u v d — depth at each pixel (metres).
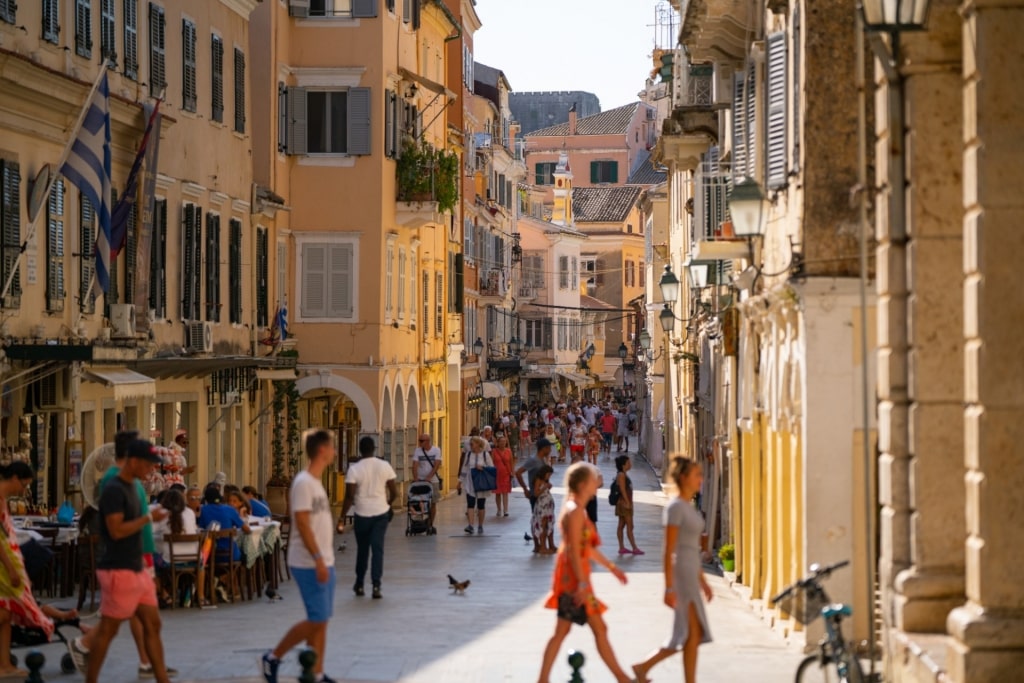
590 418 124.50
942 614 21.61
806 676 21.36
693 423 63.38
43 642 25.39
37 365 36.09
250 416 57.62
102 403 41.81
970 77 18.88
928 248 21.72
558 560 23.62
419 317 75.56
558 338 161.12
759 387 36.59
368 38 65.94
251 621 32.19
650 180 192.75
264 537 36.41
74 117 38.88
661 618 33.50
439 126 82.38
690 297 63.22
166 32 47.28
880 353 22.53
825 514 29.30
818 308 29.12
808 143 29.09
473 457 56.56
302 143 65.81
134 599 22.42
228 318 54.03
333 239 65.94
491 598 37.19
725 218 45.47
